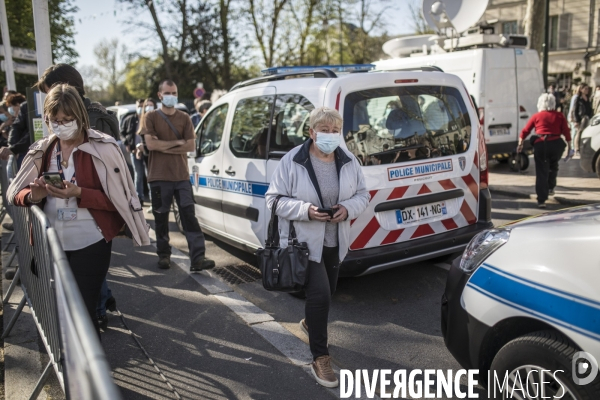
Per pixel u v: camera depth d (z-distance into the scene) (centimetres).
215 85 3038
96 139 307
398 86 443
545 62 1411
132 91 3550
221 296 473
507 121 1089
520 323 254
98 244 312
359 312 431
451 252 459
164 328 412
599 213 267
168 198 536
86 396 149
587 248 232
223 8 2858
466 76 1081
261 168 478
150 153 533
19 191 304
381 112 432
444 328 305
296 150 330
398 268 527
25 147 578
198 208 615
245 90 527
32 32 2270
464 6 1098
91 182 307
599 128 841
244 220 513
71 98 290
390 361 354
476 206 480
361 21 2922
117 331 407
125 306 459
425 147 448
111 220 315
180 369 349
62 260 216
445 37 1191
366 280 498
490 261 270
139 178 895
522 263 252
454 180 462
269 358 359
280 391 319
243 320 421
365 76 430
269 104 481
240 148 514
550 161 791
